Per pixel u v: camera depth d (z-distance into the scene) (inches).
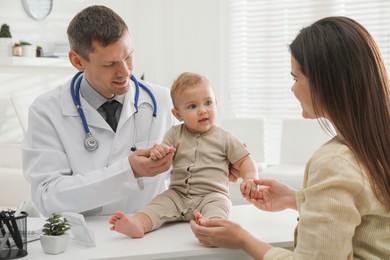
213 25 180.4
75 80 59.4
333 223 33.4
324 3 167.3
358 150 34.3
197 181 50.6
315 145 145.1
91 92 58.0
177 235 45.8
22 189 93.6
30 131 58.3
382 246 35.2
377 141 34.3
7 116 147.3
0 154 131.9
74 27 53.7
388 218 35.3
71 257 39.8
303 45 36.4
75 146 56.9
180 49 184.4
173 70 184.9
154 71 184.7
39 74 155.7
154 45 183.6
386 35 161.3
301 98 37.7
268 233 46.2
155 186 62.3
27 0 150.7
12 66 148.3
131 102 60.5
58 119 57.7
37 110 58.3
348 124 34.6
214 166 51.3
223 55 182.4
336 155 34.6
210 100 52.1
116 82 54.4
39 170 55.6
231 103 182.7
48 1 156.5
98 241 44.1
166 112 63.9
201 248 41.6
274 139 177.9
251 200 50.0
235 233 40.2
